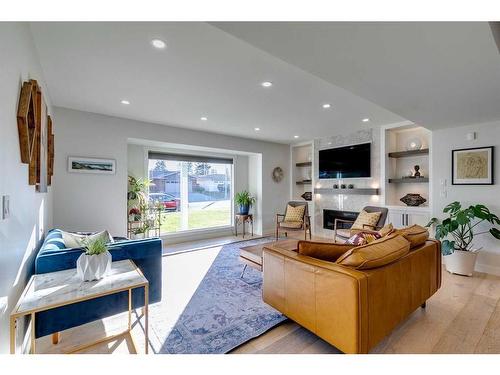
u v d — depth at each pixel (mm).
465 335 1809
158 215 4520
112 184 3703
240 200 5637
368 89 2047
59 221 3289
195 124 4223
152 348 1689
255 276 3051
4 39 1130
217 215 5711
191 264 3529
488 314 2104
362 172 4695
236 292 2584
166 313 2156
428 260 2051
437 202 3543
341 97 2947
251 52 1967
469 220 2922
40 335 1537
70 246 2070
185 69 2246
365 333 1388
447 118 2914
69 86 2621
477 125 3180
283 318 2059
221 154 5688
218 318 2070
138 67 2211
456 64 1622
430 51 1463
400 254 1683
